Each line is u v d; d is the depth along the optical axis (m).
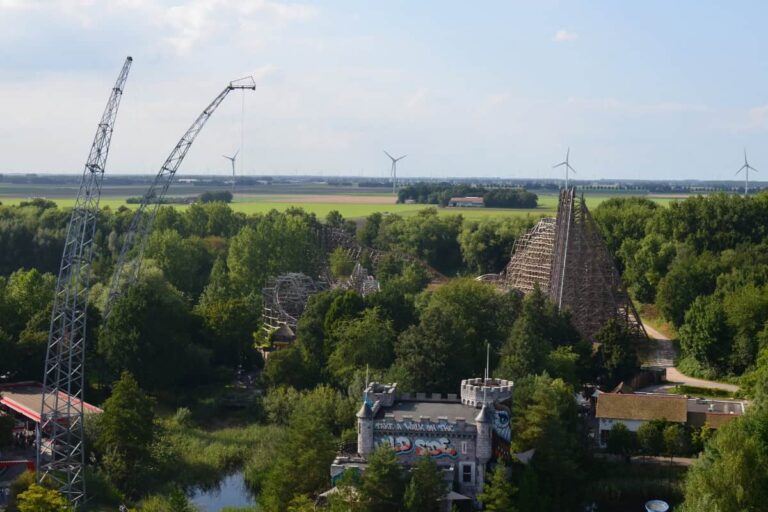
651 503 143.62
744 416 146.75
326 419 167.62
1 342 198.38
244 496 154.50
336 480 136.75
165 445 166.38
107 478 153.75
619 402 176.00
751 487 122.94
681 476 154.25
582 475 150.38
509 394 148.12
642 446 165.88
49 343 157.62
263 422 192.12
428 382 182.38
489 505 128.75
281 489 141.50
